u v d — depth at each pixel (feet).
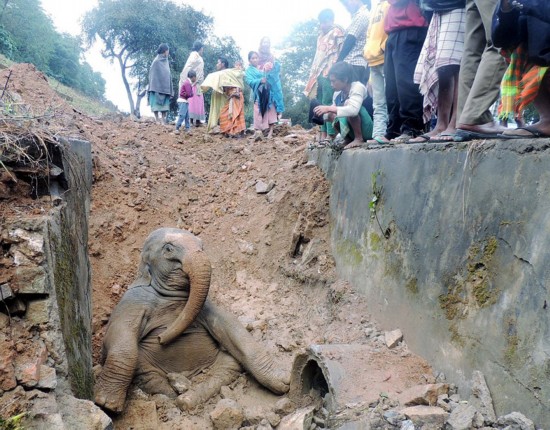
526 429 9.28
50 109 16.17
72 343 11.76
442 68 14.97
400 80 17.47
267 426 13.03
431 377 12.43
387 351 13.66
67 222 13.91
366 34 22.02
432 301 13.12
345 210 19.99
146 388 15.21
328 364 12.73
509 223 10.82
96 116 34.83
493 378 10.66
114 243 21.63
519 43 11.16
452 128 14.93
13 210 11.84
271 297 20.72
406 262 14.69
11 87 25.48
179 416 14.03
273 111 33.35
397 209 15.64
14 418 8.51
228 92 33.24
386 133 19.75
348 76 20.07
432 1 14.97
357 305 16.79
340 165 21.45
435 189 13.74
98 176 23.02
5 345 9.52
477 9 13.24
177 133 33.27
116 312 15.62
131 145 28.71
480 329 11.26
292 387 14.33
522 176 10.60
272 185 25.22
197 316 16.10
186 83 35.19
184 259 15.58
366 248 17.47
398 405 11.46
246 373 15.81
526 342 9.88
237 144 31.24
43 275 10.32
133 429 13.29
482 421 10.30
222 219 24.82
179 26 78.18
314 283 20.03
